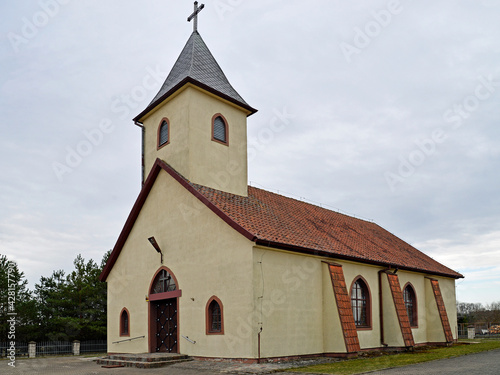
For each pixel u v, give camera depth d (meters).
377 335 21.75
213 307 17.75
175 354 18.44
